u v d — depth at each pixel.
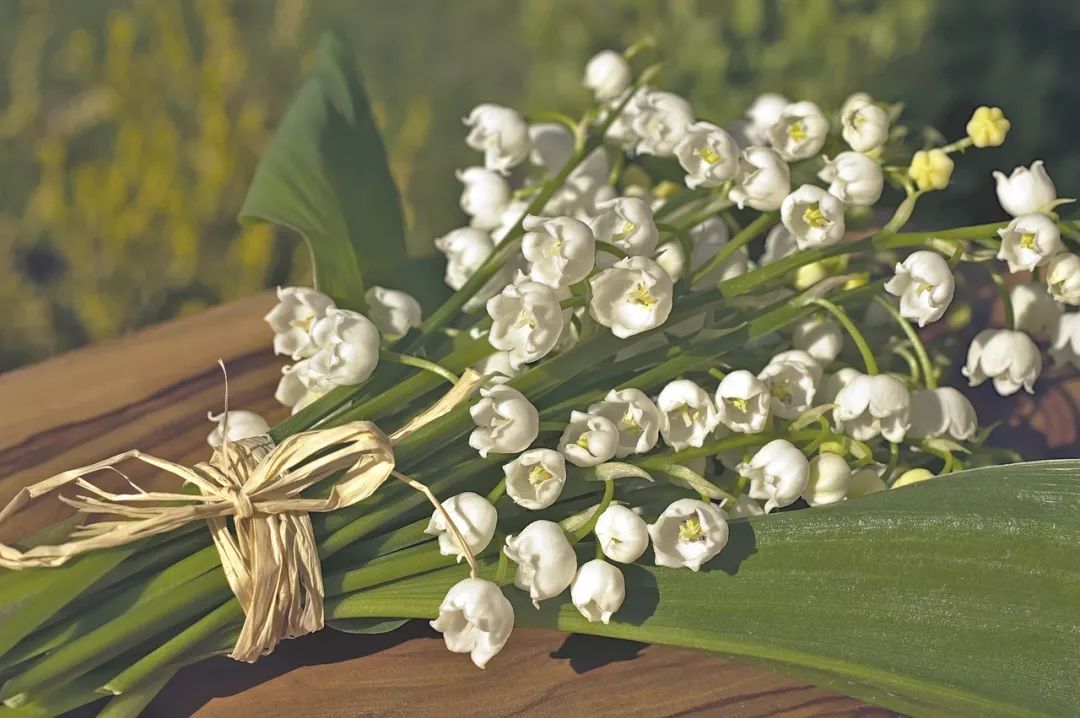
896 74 0.70
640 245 0.37
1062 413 0.43
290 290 0.38
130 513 0.35
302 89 0.43
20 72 0.81
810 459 0.38
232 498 0.36
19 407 0.42
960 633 0.36
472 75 0.94
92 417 0.41
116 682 0.35
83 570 0.35
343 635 0.37
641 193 0.41
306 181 0.41
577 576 0.36
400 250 0.41
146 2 0.78
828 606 0.36
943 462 0.39
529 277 0.36
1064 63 0.74
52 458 0.40
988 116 0.38
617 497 0.37
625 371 0.38
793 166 0.39
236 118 0.73
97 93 0.76
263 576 0.35
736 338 0.38
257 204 0.40
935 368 0.41
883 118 0.38
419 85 0.93
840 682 0.36
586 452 0.36
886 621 0.36
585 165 0.41
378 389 0.38
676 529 0.36
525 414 0.36
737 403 0.37
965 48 0.72
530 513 0.37
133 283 0.71
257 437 0.37
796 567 0.36
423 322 0.39
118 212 0.70
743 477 0.37
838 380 0.38
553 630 0.37
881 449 0.39
